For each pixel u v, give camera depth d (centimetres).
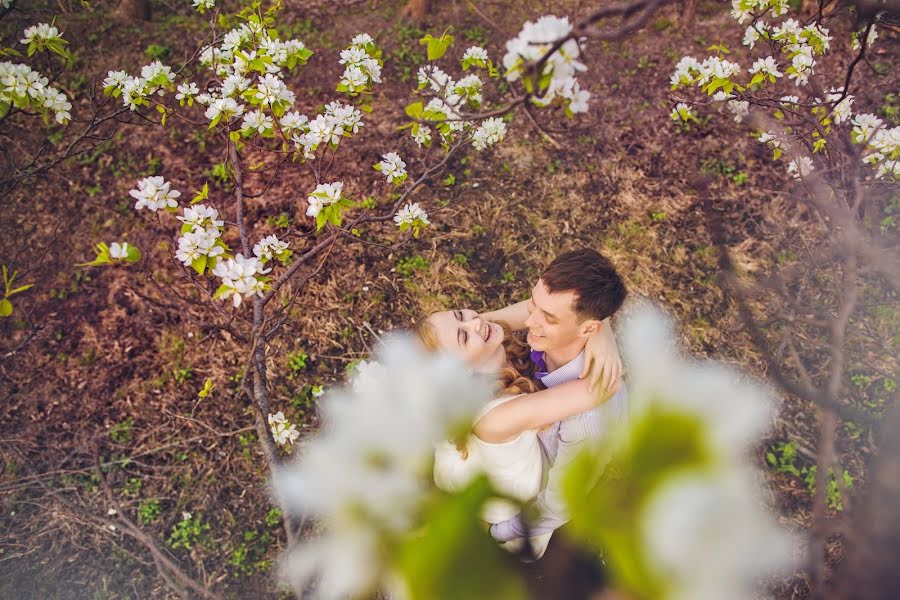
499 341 223
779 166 498
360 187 494
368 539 27
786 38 297
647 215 483
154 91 278
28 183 489
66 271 455
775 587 296
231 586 353
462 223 480
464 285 454
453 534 25
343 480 29
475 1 643
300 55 256
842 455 369
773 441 373
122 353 425
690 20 593
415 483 29
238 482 382
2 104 235
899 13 176
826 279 433
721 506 24
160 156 511
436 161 510
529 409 171
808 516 351
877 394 394
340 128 256
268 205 484
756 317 423
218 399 411
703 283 444
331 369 420
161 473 388
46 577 354
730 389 26
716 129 525
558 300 215
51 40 246
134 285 449
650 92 551
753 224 472
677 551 23
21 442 394
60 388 414
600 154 514
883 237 380
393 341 34
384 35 611
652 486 24
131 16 604
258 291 204
